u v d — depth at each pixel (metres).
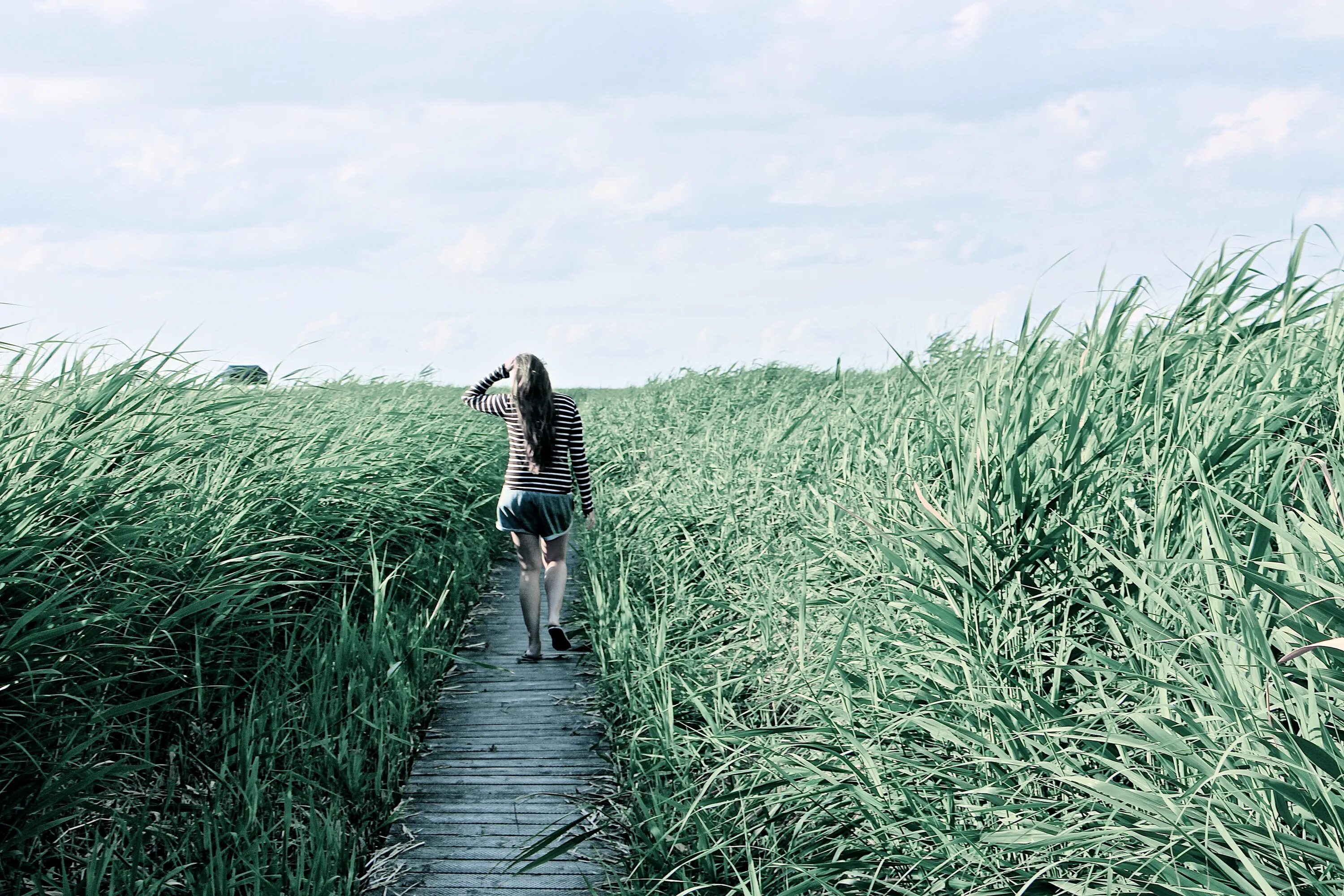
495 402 5.88
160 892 2.83
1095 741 2.48
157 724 3.62
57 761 2.95
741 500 5.98
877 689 3.10
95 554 3.48
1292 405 3.22
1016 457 3.26
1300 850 1.81
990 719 2.66
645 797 3.52
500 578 7.93
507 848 3.44
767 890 2.72
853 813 2.73
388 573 5.66
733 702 3.93
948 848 2.33
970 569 3.07
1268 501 2.56
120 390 4.02
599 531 8.04
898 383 6.39
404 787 3.96
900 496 3.89
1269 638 2.26
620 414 13.45
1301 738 1.85
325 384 7.96
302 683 4.01
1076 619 3.03
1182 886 1.88
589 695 5.03
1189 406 3.43
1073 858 2.11
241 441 5.17
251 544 4.25
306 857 3.08
